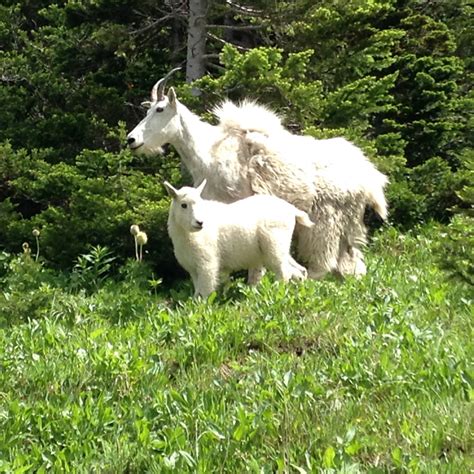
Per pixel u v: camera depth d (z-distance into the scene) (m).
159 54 13.10
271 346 7.06
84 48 12.84
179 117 9.45
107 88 12.62
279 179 9.36
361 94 12.01
